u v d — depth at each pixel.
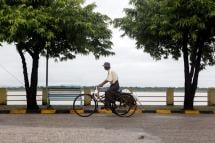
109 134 13.80
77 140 12.44
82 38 25.42
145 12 26.19
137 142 12.17
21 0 24.27
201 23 24.28
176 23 24.27
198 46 26.45
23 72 25.36
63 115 21.95
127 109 20.95
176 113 24.14
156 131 14.94
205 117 21.19
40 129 15.12
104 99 20.95
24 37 23.73
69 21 23.98
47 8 24.06
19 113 23.80
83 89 27.91
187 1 24.12
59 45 26.30
